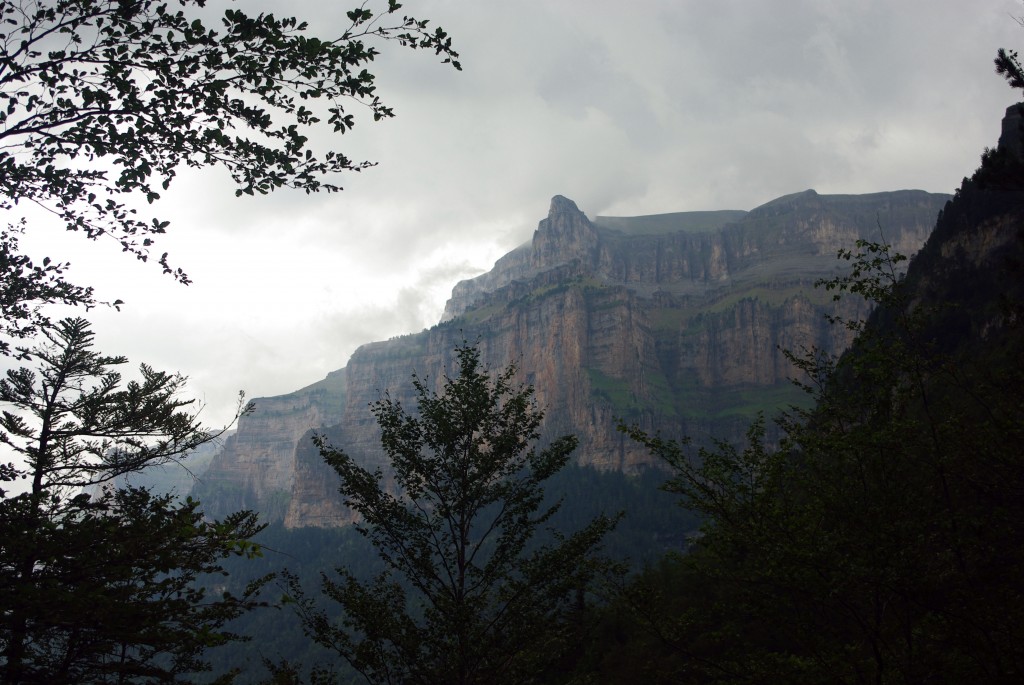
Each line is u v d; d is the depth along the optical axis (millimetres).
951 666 17297
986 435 17594
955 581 17453
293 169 12109
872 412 19828
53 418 20875
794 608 20422
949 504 17578
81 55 11062
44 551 13523
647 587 23188
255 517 17297
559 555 25281
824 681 18922
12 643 14281
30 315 15734
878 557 17609
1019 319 19656
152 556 14164
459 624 23344
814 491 20266
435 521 26219
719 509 20859
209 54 11031
